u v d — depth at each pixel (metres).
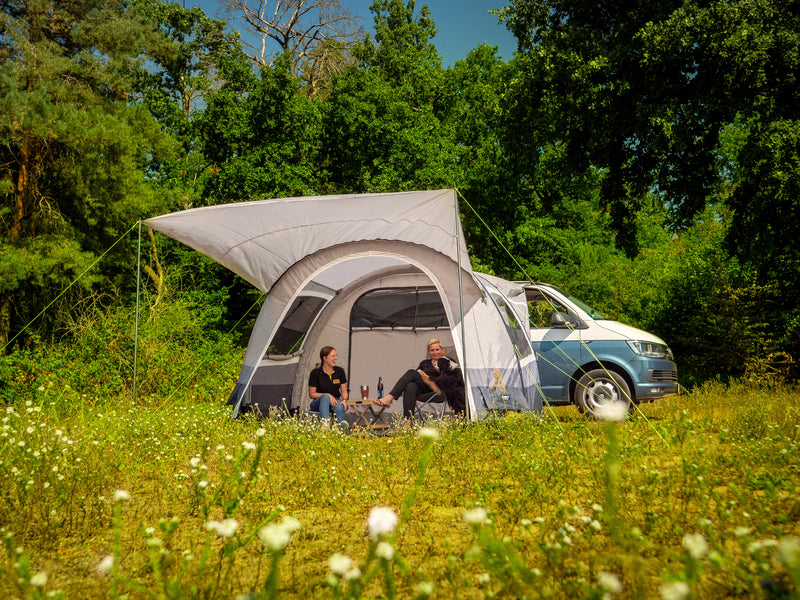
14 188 20.59
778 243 14.62
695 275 16.62
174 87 29.69
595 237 26.17
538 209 28.14
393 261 9.66
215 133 25.09
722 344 15.44
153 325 16.72
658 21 14.08
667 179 15.99
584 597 2.04
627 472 4.43
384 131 24.78
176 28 29.23
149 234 22.84
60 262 18.88
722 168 17.09
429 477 4.94
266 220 8.36
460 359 7.89
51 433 5.93
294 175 23.91
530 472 4.64
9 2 20.66
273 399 9.53
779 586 2.06
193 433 6.84
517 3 16.88
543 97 15.98
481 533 1.91
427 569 2.75
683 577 1.79
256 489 4.70
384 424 8.90
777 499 3.58
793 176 13.24
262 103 25.03
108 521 3.90
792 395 11.14
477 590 2.53
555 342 9.67
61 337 17.42
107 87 22.03
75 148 19.70
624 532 2.86
